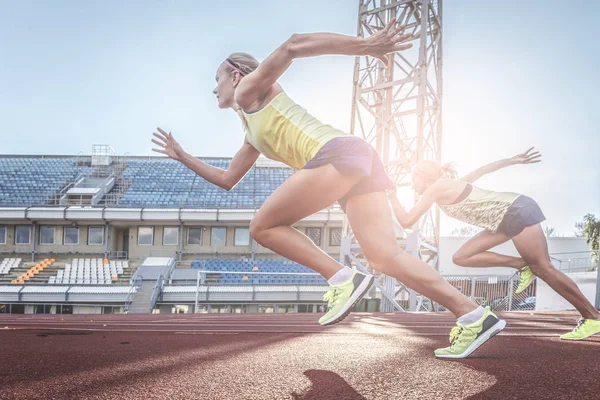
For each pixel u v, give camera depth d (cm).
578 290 344
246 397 164
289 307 2384
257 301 2322
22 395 167
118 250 2889
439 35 1683
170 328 566
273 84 238
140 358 262
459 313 252
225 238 2794
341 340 369
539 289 1619
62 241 2750
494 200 340
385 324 627
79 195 2947
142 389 177
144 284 2338
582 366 229
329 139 222
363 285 239
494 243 354
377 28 1717
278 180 3334
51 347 324
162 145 293
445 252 3066
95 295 2217
